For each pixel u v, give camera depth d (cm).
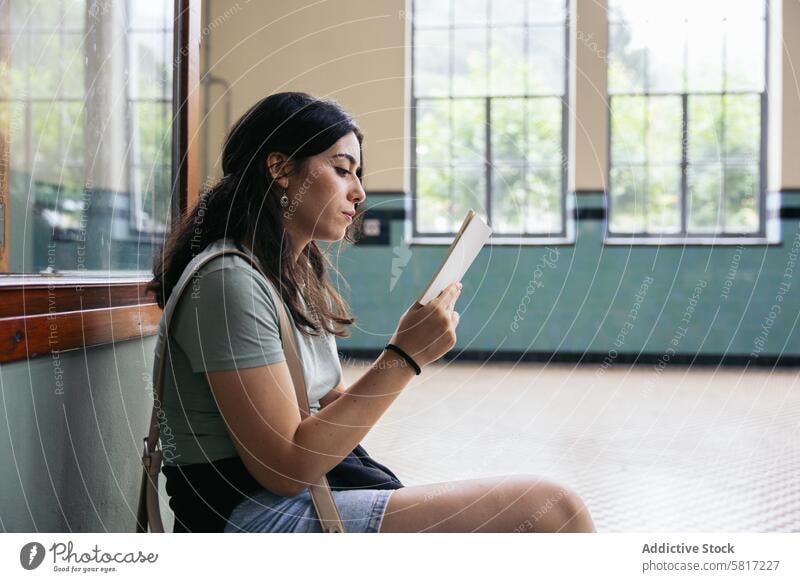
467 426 269
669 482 197
